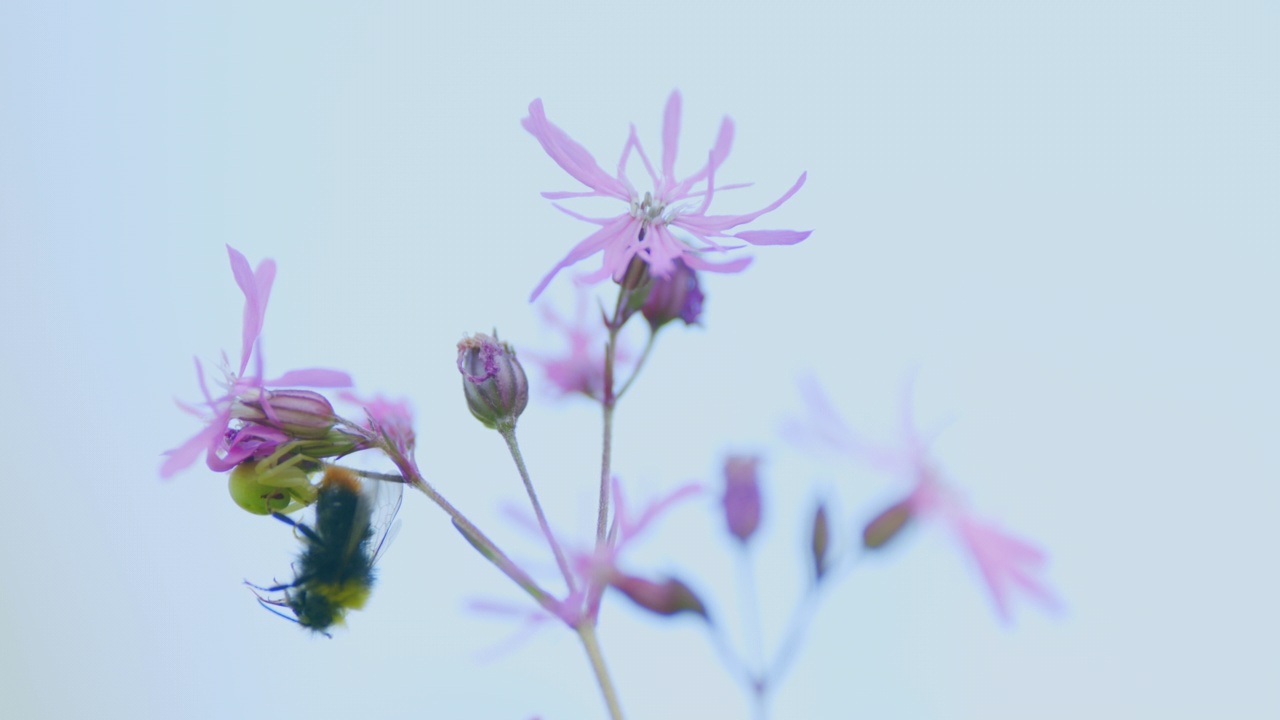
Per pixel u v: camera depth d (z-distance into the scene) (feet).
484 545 0.69
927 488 0.66
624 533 0.66
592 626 0.67
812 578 0.66
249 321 0.70
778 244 0.71
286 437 0.70
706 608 0.65
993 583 0.66
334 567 0.70
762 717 0.65
